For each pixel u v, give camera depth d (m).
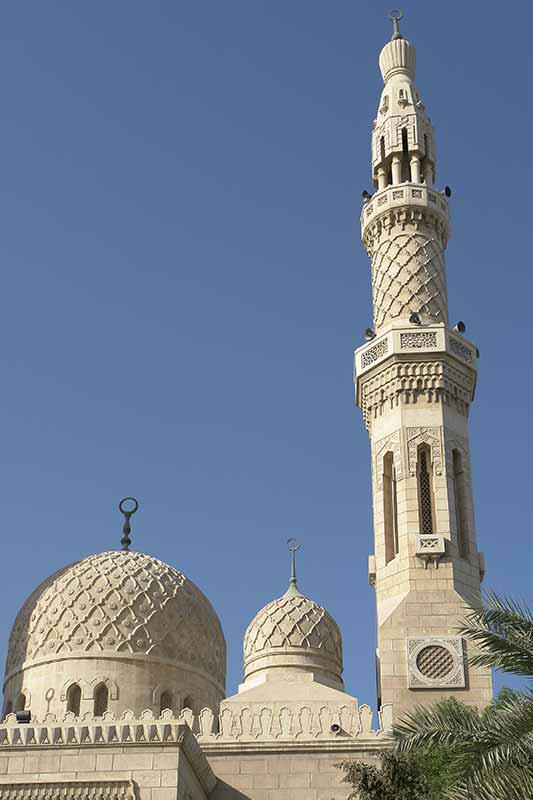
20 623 55.94
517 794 26.97
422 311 58.03
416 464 54.00
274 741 47.03
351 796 34.78
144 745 40.50
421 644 49.72
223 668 57.78
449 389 55.81
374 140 64.12
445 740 29.11
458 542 53.19
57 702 51.78
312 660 54.81
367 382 57.00
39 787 39.94
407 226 60.28
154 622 53.91
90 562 56.44
